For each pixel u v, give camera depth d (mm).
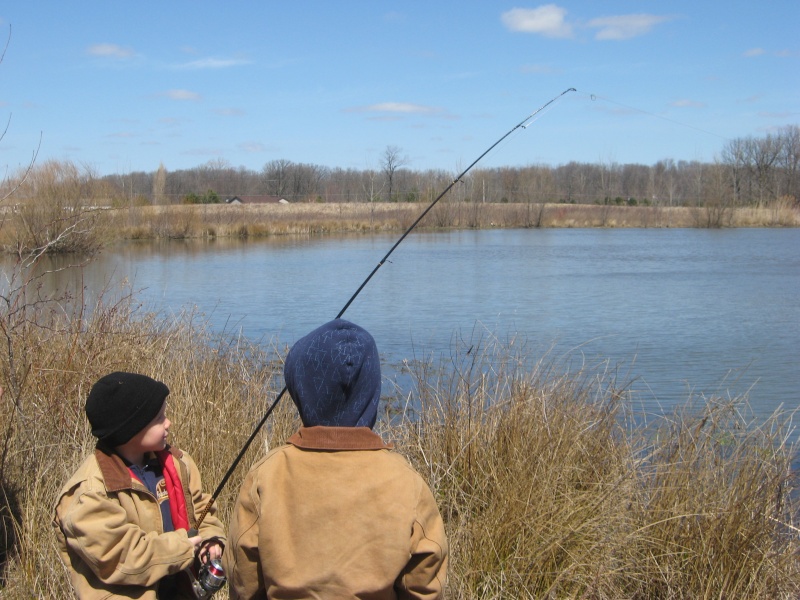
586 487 4238
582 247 37344
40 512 3764
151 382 2529
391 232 49781
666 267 26984
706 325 14672
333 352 2025
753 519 3732
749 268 26594
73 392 5023
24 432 4332
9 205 6539
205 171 94375
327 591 1908
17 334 5348
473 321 15203
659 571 3691
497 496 4023
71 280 17719
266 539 1963
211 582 2561
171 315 9031
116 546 2318
